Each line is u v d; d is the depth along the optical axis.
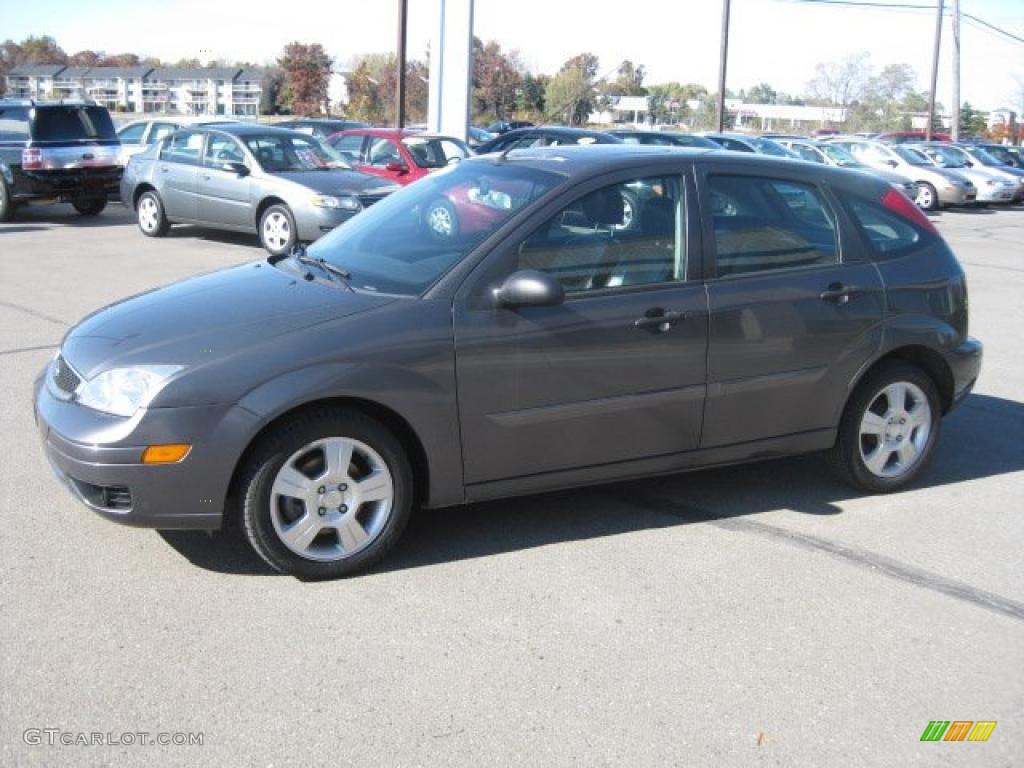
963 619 3.88
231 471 3.74
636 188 4.48
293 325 3.90
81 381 3.86
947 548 4.53
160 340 3.86
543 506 4.85
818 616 3.86
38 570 3.99
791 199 4.83
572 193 4.32
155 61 74.81
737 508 4.92
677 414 4.50
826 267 4.83
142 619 3.64
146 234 14.60
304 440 3.84
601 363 4.27
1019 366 8.23
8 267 11.35
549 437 4.25
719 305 4.50
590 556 4.30
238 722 3.07
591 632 3.67
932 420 5.20
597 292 4.30
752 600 3.96
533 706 3.20
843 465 5.07
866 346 4.88
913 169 25.17
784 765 2.97
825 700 3.30
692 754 3.00
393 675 3.35
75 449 3.72
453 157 15.49
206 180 13.49
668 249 4.48
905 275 5.01
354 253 4.57
